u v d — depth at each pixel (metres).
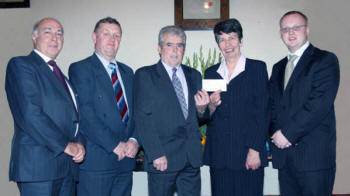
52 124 1.80
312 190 2.03
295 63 2.15
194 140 2.10
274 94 2.23
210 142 2.22
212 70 2.25
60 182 1.90
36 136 1.75
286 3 3.34
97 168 2.05
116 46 2.23
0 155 3.17
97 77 2.12
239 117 2.10
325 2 3.31
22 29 3.32
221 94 2.15
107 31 2.19
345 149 3.36
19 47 3.31
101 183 2.07
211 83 2.10
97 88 2.10
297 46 2.13
